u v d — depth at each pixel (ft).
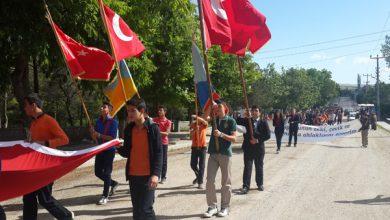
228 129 26.00
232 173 42.73
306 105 308.60
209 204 26.07
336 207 27.91
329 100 525.34
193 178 40.04
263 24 29.27
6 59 52.70
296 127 72.49
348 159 54.03
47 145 20.59
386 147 72.38
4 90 59.57
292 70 308.19
